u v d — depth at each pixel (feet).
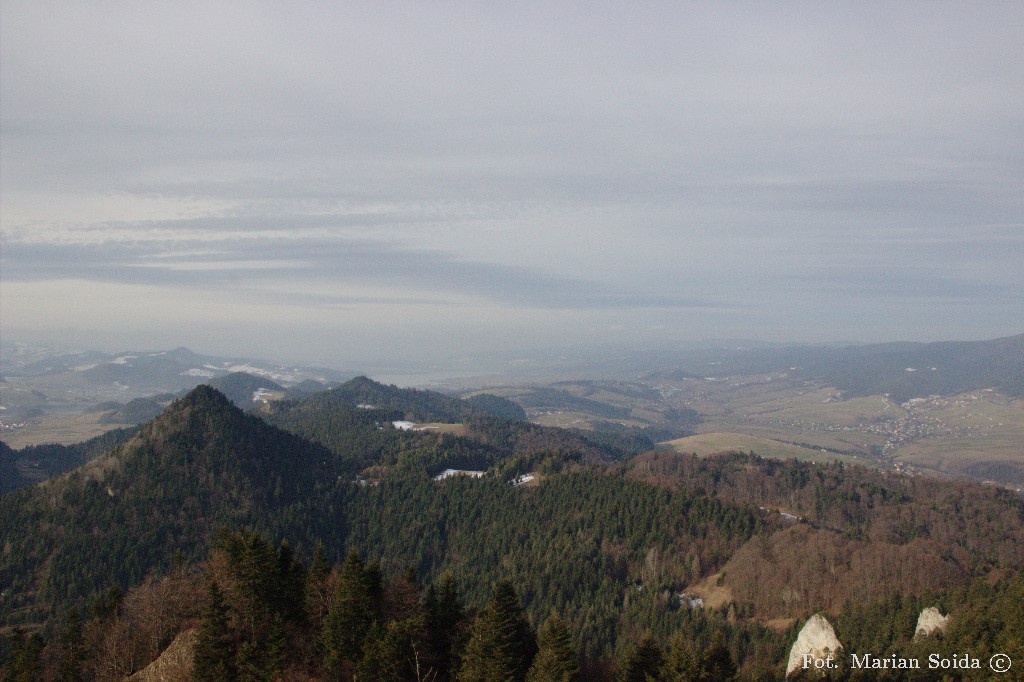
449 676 293.02
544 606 534.78
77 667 311.06
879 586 474.90
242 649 271.90
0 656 463.01
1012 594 365.81
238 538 310.45
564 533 647.97
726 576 559.79
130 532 621.31
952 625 376.07
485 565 634.02
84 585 558.15
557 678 271.49
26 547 596.70
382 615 301.22
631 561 595.47
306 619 304.91
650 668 297.33
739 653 453.17
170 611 316.60
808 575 510.17
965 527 620.90
